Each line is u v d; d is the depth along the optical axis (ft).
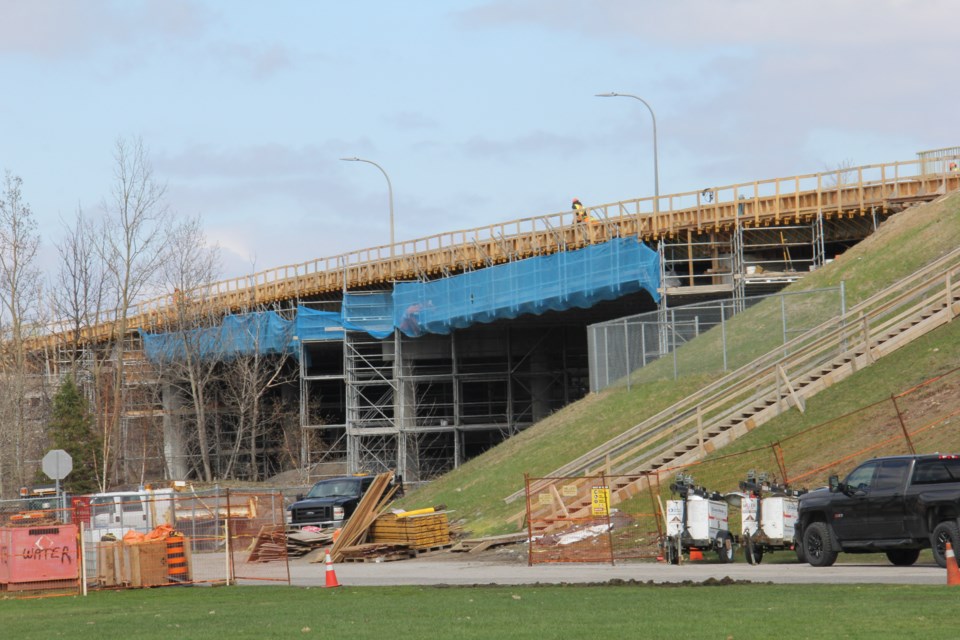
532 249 318.65
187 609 101.86
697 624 71.87
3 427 369.09
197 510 220.64
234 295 425.28
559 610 84.43
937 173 257.14
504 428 385.70
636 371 239.50
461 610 87.71
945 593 83.66
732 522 153.48
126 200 415.85
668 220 288.10
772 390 188.96
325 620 84.17
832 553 117.08
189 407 464.65
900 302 193.47
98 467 370.12
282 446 442.91
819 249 277.64
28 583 128.88
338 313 382.63
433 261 347.36
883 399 171.22
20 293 398.83
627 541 157.17
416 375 387.55
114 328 425.69
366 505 191.31
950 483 108.47
